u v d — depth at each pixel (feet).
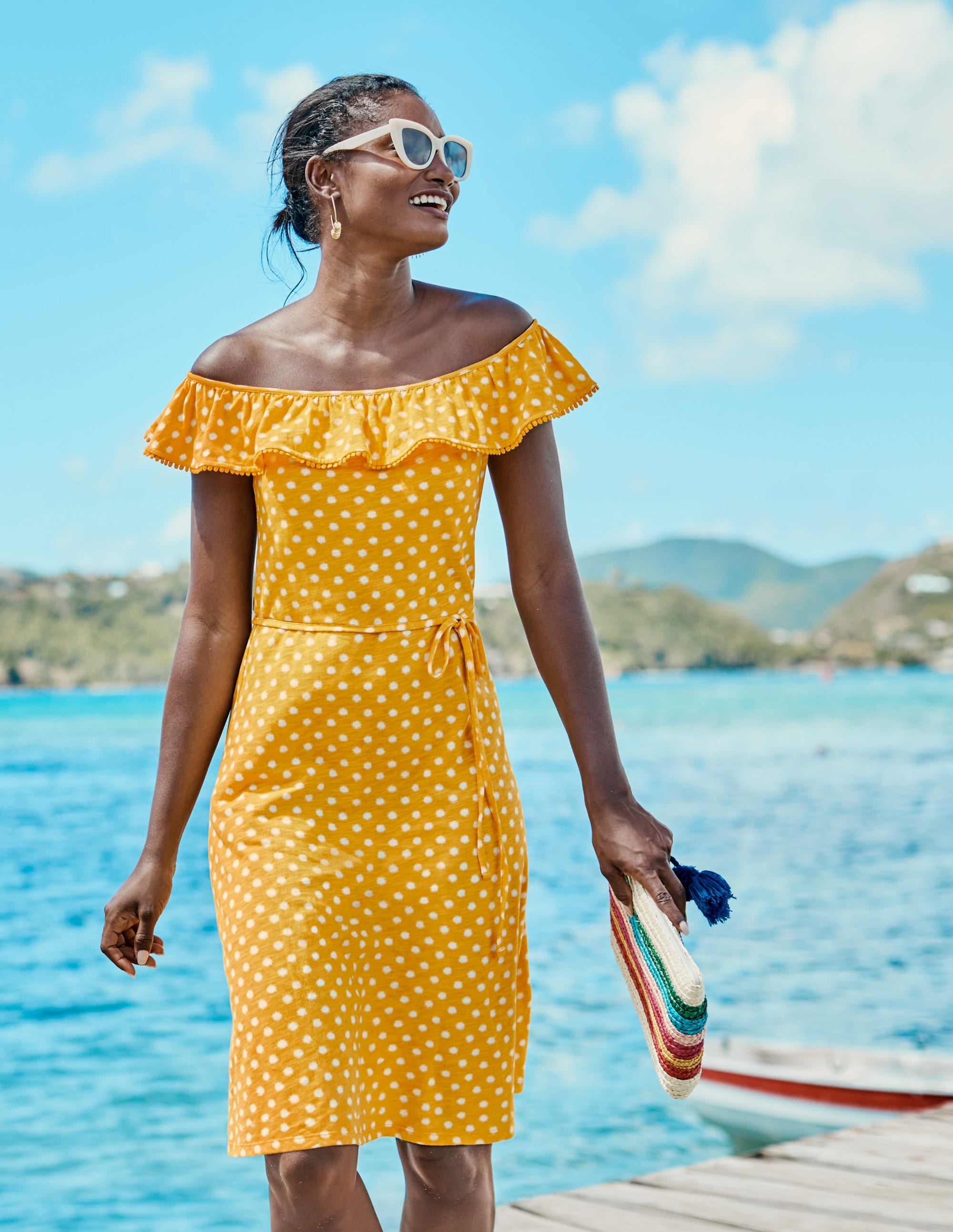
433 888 6.13
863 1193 9.67
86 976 35.12
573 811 74.54
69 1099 22.97
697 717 205.36
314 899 5.91
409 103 6.45
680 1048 5.52
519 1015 6.61
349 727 6.12
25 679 459.73
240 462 6.34
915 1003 27.07
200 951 38.60
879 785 88.07
